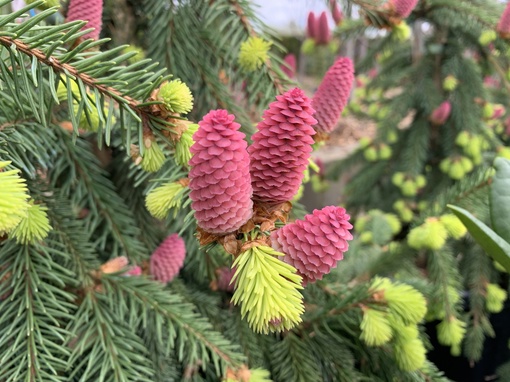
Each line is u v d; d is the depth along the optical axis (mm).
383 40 559
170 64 273
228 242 136
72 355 203
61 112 242
